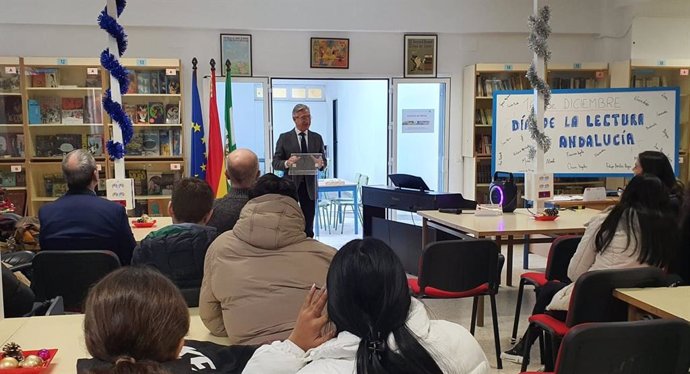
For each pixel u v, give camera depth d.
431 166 7.08
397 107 6.77
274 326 1.74
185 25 6.08
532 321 2.70
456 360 1.11
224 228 2.86
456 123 6.85
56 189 6.05
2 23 5.82
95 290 0.97
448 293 3.15
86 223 2.85
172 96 6.11
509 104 5.96
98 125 5.97
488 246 3.12
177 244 2.18
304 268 1.79
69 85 5.97
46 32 5.93
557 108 5.89
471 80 6.55
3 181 5.88
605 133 5.88
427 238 4.68
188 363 1.26
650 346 1.67
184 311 1.00
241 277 1.78
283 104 10.58
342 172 10.23
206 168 6.02
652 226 2.45
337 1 6.34
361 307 1.09
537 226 3.76
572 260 2.73
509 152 6.00
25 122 5.73
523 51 6.84
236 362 1.63
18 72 5.64
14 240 3.56
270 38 6.36
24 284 2.38
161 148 6.16
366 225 5.92
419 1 6.48
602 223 2.59
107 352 0.92
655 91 5.83
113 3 3.30
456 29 6.59
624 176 5.89
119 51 3.38
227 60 6.11
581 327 1.65
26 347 1.71
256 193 1.95
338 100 10.28
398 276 1.11
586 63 6.53
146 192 6.19
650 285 2.34
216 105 5.88
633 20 6.52
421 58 6.65
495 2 6.59
